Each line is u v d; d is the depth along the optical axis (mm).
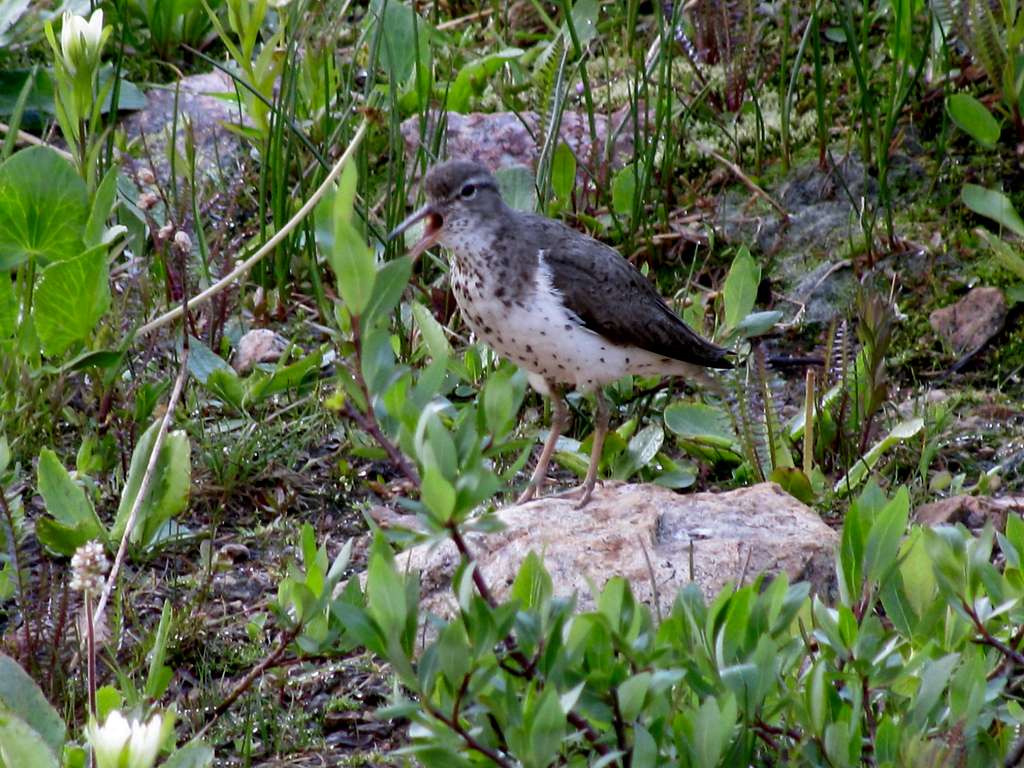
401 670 6344
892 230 13656
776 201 14344
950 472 11703
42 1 15570
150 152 14812
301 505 11133
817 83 14133
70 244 11500
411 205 14195
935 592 7652
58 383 11227
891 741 6781
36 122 14938
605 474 11594
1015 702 7660
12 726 6891
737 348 12070
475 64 15281
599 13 16734
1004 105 14562
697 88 15445
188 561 10336
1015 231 13336
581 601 8984
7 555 9727
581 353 10820
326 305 12914
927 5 15172
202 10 16203
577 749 7246
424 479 6109
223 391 11969
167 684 8672
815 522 9852
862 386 11883
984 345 13016
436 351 10344
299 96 14672
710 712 6441
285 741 8594
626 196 14016
